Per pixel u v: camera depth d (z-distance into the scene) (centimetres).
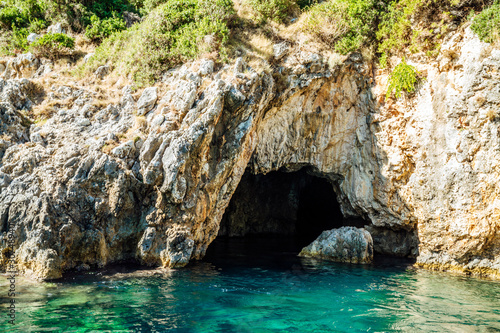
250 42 1684
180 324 817
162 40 1650
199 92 1445
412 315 927
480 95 1379
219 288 1091
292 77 1631
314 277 1265
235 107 1418
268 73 1560
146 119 1441
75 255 1188
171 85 1534
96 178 1262
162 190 1288
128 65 1672
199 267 1340
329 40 1705
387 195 1638
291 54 1666
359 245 1543
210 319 855
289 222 2523
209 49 1577
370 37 1716
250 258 1562
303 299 1027
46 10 2142
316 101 1725
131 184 1291
